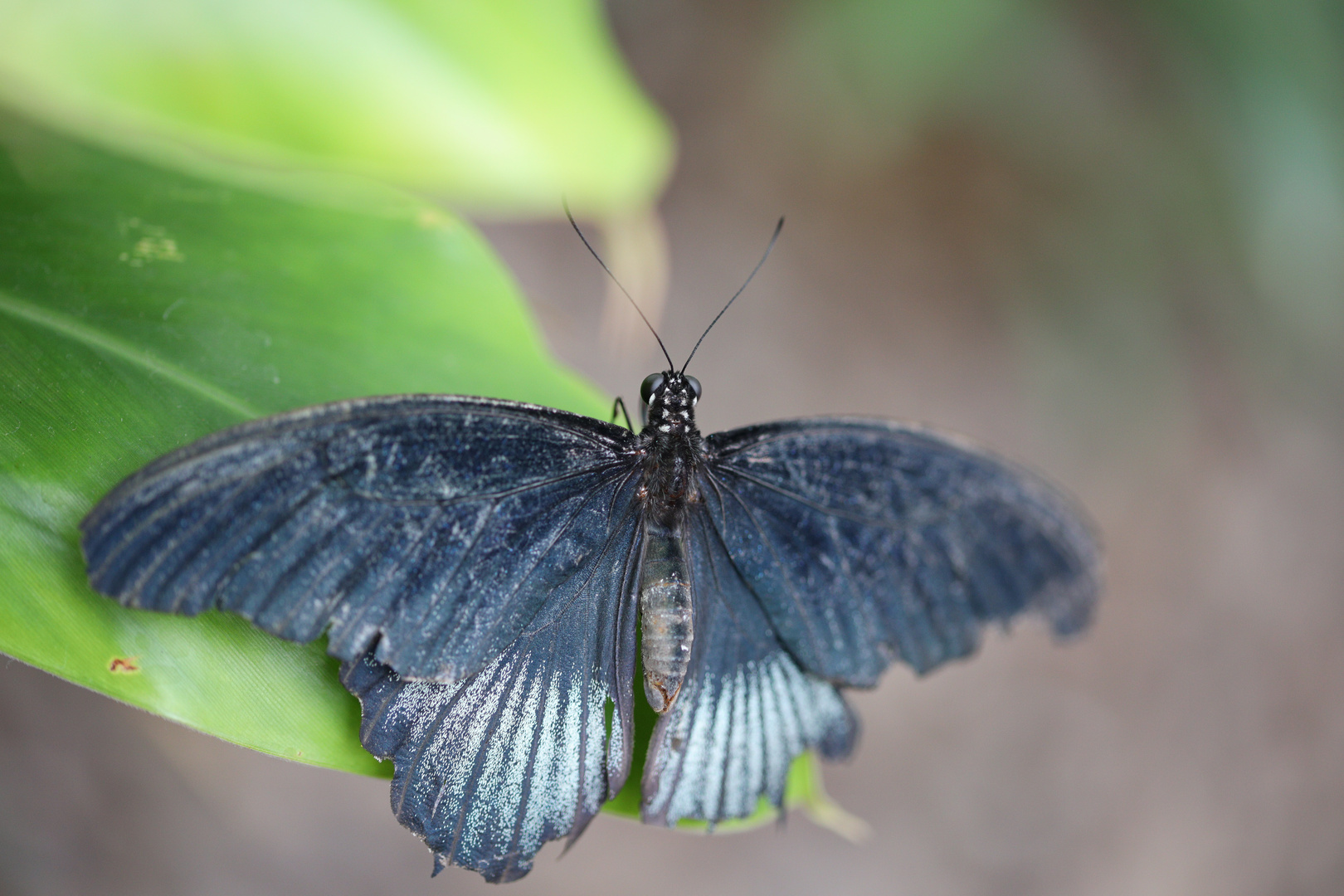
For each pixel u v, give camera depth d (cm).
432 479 52
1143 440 95
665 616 53
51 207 54
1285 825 87
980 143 99
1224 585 93
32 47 55
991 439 95
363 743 52
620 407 55
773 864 78
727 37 100
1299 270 88
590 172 57
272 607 51
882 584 54
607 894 74
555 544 53
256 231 55
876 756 82
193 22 55
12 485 52
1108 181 96
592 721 53
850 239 99
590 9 57
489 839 52
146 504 50
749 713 54
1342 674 92
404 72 56
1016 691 87
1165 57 91
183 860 64
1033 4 90
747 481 54
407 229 55
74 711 63
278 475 51
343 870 66
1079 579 55
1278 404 96
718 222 96
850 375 95
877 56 91
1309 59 80
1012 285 98
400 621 52
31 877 62
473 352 55
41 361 52
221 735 51
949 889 80
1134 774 85
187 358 53
